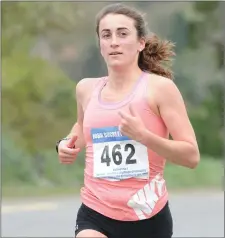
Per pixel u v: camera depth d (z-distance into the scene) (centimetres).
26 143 4812
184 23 6231
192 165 1012
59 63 6116
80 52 6150
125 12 1043
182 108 1022
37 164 4716
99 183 1034
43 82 4816
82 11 5081
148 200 1022
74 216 2892
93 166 1039
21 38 4791
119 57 1032
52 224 2648
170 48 1106
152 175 1029
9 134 4778
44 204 3394
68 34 5897
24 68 4797
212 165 5181
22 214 2992
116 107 1030
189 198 3644
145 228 1028
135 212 1021
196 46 6303
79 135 1148
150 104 1021
